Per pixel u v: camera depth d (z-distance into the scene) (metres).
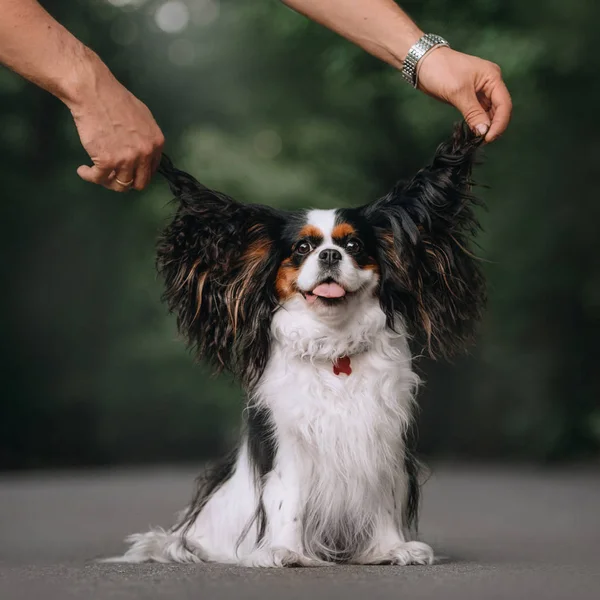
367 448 4.25
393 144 19.47
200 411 18.59
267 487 4.25
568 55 15.77
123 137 3.17
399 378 4.36
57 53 3.11
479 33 13.93
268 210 4.49
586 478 11.83
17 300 15.68
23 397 15.10
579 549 5.13
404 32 3.80
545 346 16.59
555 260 16.56
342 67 15.04
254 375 4.41
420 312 4.49
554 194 16.78
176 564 4.39
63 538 5.93
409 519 4.49
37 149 16.44
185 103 18.34
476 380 17.16
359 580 3.59
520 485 10.70
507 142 16.88
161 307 18.30
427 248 4.46
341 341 4.30
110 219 17.08
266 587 3.37
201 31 19.84
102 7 17.33
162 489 10.19
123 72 17.48
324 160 19.55
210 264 4.41
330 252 4.27
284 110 19.98
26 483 11.09
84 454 15.60
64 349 15.97
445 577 3.69
